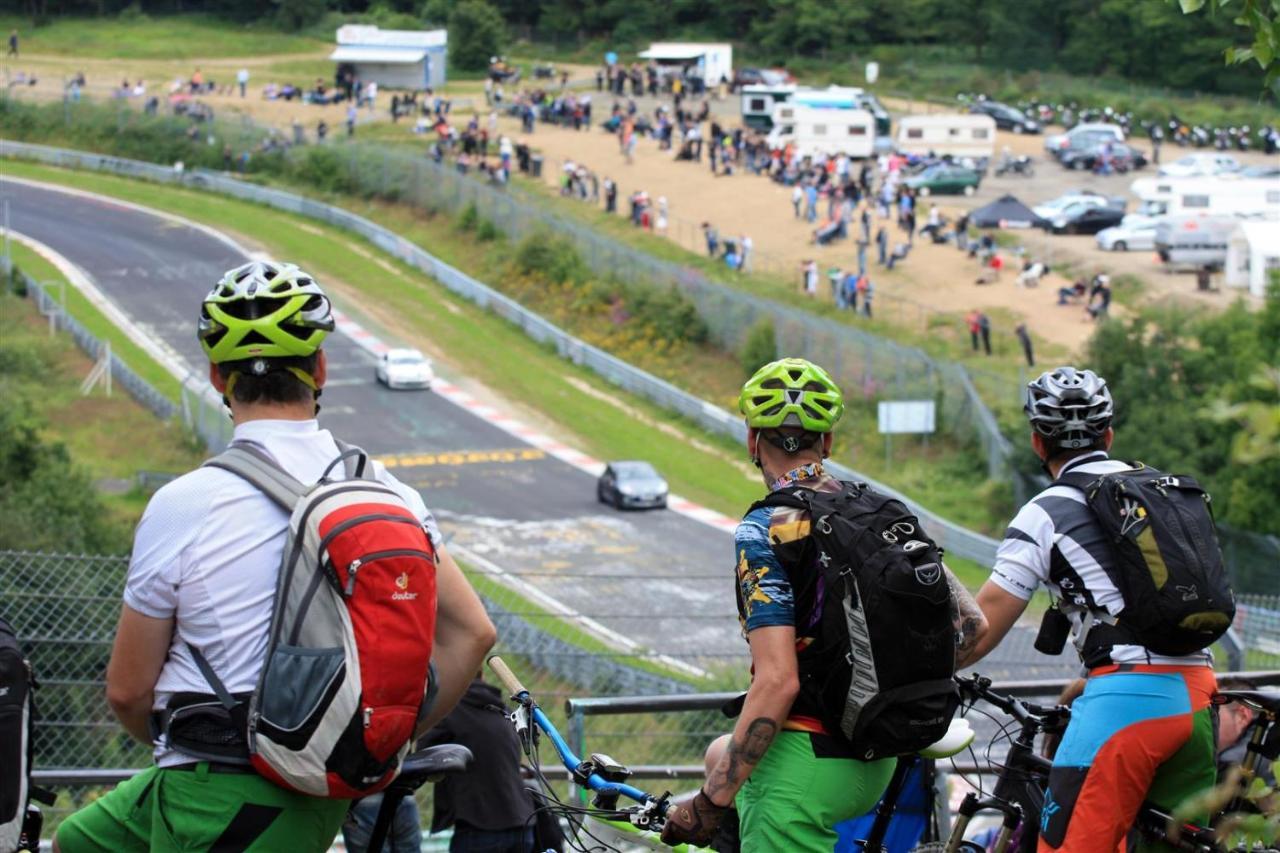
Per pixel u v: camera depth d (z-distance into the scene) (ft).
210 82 369.09
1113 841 14.98
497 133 311.47
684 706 22.15
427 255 232.73
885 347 168.86
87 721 42.57
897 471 156.25
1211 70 403.95
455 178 249.55
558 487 150.00
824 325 176.35
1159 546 14.69
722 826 14.93
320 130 299.99
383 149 271.28
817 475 13.58
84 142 305.12
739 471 160.56
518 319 209.36
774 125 302.25
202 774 10.69
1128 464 15.84
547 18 463.01
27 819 13.08
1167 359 143.84
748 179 272.10
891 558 12.57
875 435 162.30
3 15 447.42
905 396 162.50
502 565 123.03
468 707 18.98
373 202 264.52
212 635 10.66
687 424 175.52
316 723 10.12
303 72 412.57
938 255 225.35
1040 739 20.39
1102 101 377.91
